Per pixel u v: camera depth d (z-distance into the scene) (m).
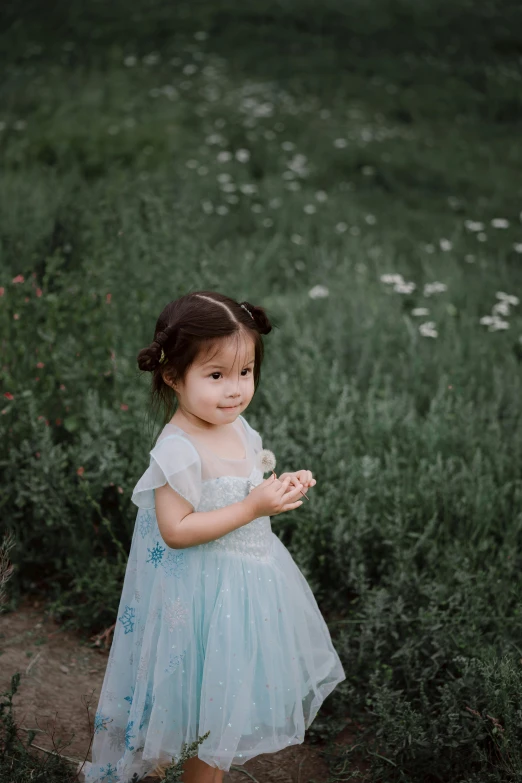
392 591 3.01
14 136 9.12
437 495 3.54
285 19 15.56
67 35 13.66
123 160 8.65
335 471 3.59
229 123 10.53
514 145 11.46
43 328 3.91
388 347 5.22
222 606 2.06
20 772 2.20
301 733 2.18
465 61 14.97
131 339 4.20
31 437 3.40
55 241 5.20
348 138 10.65
